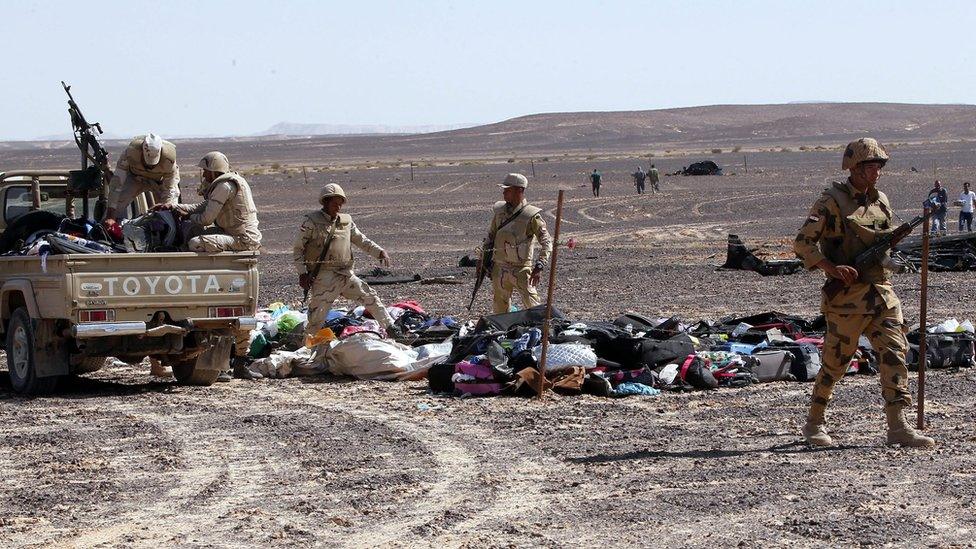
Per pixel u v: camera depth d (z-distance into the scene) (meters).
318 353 14.33
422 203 61.22
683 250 34.69
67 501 8.20
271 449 9.92
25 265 13.10
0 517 7.77
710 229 43.28
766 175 79.38
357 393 12.91
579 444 9.89
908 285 24.14
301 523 7.53
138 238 13.20
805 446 9.65
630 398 12.20
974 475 8.45
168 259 12.87
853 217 9.23
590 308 21.20
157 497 8.30
